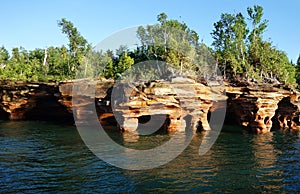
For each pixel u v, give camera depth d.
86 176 17.64
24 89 44.25
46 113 47.12
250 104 35.34
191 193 15.33
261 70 53.56
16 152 23.62
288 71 57.66
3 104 45.66
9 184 16.11
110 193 15.05
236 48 56.09
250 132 36.03
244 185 16.67
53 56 67.06
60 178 17.22
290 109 39.22
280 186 16.58
